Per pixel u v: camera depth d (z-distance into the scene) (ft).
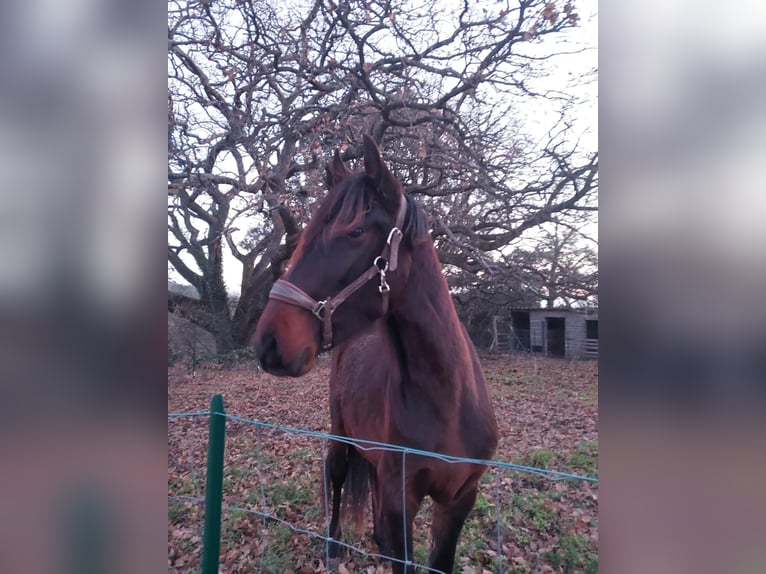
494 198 22.97
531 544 11.48
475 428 7.68
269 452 17.93
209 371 34.22
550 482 14.57
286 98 23.80
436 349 7.25
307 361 6.77
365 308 7.02
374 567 11.09
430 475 7.36
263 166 21.85
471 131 23.08
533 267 25.55
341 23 22.24
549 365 40.47
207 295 39.60
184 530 12.67
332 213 7.03
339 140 22.91
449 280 32.40
